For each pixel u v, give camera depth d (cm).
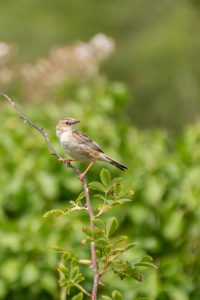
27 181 1233
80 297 700
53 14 4012
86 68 1817
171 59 3703
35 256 1120
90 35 3975
